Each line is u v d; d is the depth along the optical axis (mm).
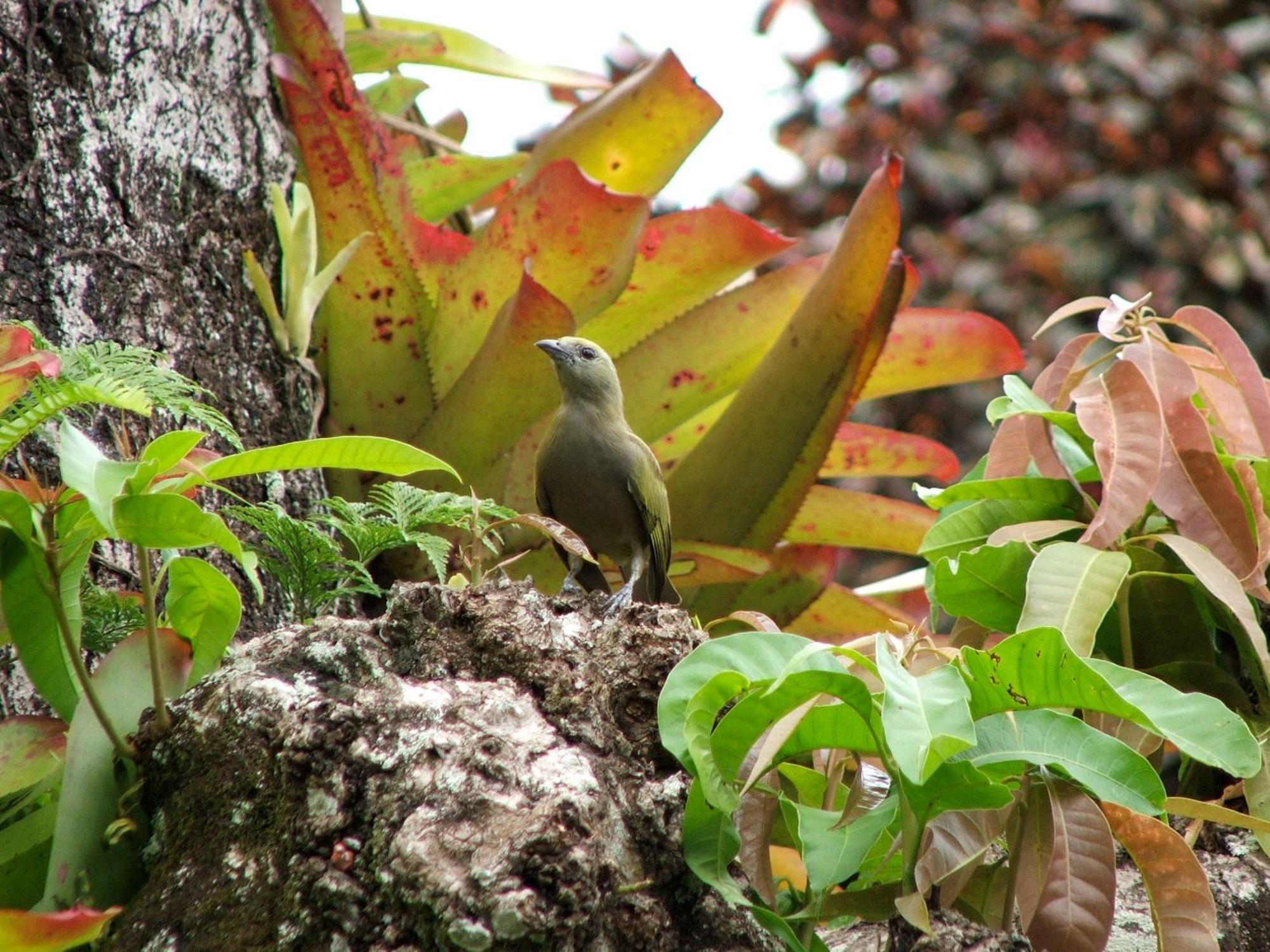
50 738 5309
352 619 5445
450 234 8672
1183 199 19422
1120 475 6355
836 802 6027
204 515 4906
